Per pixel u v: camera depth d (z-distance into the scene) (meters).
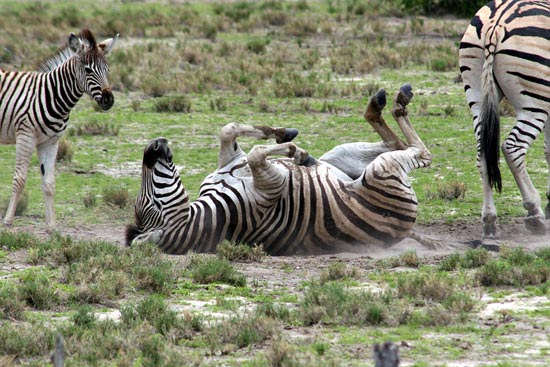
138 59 71.06
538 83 28.91
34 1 112.44
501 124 49.44
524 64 28.72
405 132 29.62
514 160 29.70
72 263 26.05
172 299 23.19
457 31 82.44
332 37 82.62
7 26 87.12
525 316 20.98
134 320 20.88
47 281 23.84
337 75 65.44
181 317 21.16
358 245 28.69
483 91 29.00
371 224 28.28
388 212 28.30
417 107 54.38
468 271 25.41
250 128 29.11
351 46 74.44
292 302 22.75
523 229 31.88
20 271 25.83
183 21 94.88
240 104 56.88
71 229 33.25
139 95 60.97
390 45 74.75
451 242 29.64
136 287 24.06
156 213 27.98
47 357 18.86
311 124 50.72
